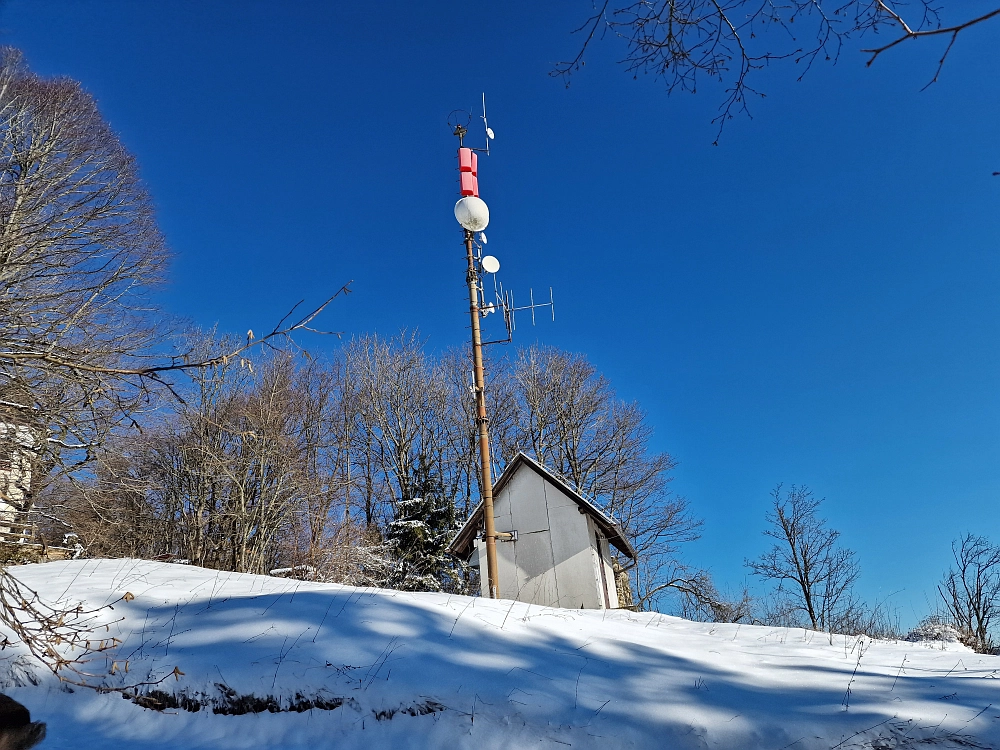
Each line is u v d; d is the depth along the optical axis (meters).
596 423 30.88
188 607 7.90
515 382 32.59
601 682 6.59
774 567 26.28
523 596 15.92
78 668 6.52
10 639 6.79
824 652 8.87
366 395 32.19
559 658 7.21
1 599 5.63
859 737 5.66
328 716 5.83
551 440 30.97
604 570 16.77
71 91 19.75
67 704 6.23
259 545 21.55
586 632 8.55
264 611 7.62
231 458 21.53
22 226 13.81
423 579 24.20
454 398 32.50
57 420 6.51
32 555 12.05
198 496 21.31
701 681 6.83
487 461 14.43
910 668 8.02
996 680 7.22
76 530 12.73
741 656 8.29
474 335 15.33
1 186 15.89
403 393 32.34
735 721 5.80
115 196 18.53
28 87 19.09
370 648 6.71
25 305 10.69
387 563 24.06
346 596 8.45
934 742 5.66
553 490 16.55
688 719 5.80
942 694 6.65
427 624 7.65
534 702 5.95
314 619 7.39
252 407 22.27
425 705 5.84
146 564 10.59
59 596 7.96
